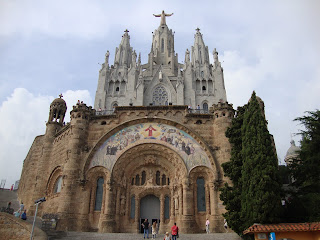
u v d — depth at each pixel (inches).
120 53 3587.6
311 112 1170.0
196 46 3602.4
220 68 3307.1
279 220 965.2
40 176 1742.1
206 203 1384.1
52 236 1088.2
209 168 1427.2
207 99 3169.3
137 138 1517.0
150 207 1534.2
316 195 1015.0
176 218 1405.0
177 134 1513.3
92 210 1392.7
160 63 3730.3
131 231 1434.5
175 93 3129.9
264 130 1122.7
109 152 1488.7
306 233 908.6
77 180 1424.7
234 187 1207.6
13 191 2448.3
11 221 1053.2
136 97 3038.9
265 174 1010.7
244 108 1339.8
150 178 1529.3
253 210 988.6
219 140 1470.2
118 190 1451.8
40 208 1625.2
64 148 1622.8
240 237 1081.4
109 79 3326.8
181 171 1443.2
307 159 1120.8
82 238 1077.8
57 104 1978.3
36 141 2004.2
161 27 3951.8
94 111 1619.1
